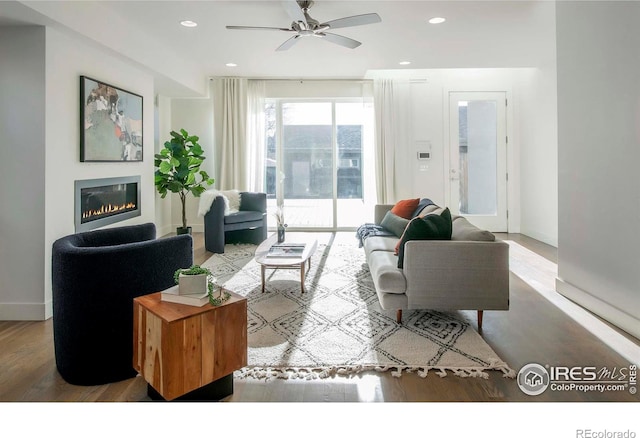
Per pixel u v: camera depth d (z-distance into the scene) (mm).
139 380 2102
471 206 6656
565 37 3209
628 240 2623
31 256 2930
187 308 1811
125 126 4059
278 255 3668
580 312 3031
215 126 6367
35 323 2875
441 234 2762
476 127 6590
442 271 2639
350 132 6758
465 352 2371
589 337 2592
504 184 6602
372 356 2322
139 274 2105
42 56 2898
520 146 6504
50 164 2977
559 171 3396
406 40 4430
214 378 1852
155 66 4410
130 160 4172
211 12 3609
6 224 2928
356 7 3525
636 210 2541
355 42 3596
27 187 2916
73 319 2008
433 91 6543
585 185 3047
